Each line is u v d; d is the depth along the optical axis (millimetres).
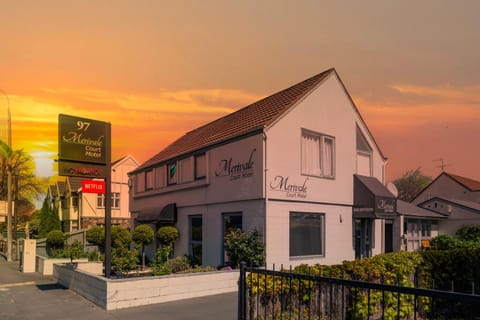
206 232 17281
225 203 16203
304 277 5734
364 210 17422
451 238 22406
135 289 10133
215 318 8922
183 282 10961
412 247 25109
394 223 22656
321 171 16578
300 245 15289
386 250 21641
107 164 11820
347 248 17250
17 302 10883
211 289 11500
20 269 19578
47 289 12969
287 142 15211
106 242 11312
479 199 35250
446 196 37500
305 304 8188
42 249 21516
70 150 11320
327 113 17062
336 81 17688
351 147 18109
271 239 14219
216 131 19844
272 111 16219
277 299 8086
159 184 21719
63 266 13977
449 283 10586
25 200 48938
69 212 44719
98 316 9180
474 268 11062
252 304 7742
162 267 13023
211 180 17125
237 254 13836
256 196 14523
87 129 11680
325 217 16391
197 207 18125
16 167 41281
